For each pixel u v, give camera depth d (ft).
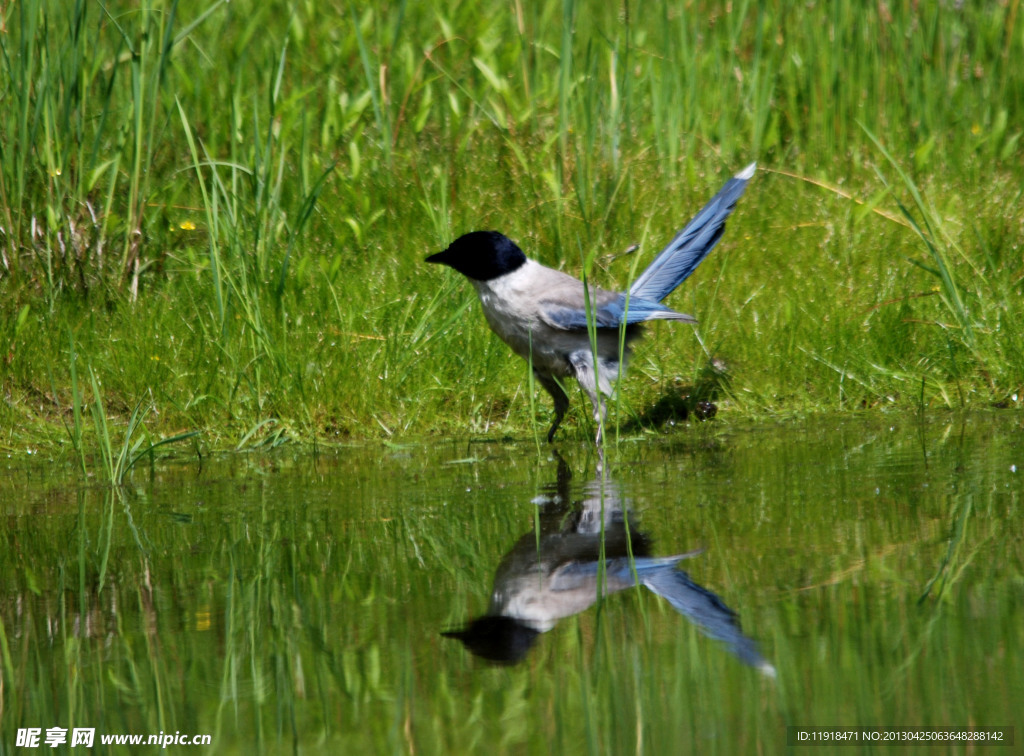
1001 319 39.37
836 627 18.40
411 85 49.83
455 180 47.32
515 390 38.63
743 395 38.42
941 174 48.62
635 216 45.80
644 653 17.69
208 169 46.83
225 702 16.61
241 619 19.77
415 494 28.78
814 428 35.55
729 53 51.16
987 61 53.62
